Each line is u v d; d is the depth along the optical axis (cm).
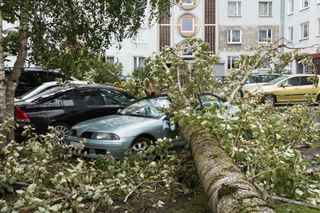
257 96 779
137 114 873
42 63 929
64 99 991
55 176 502
